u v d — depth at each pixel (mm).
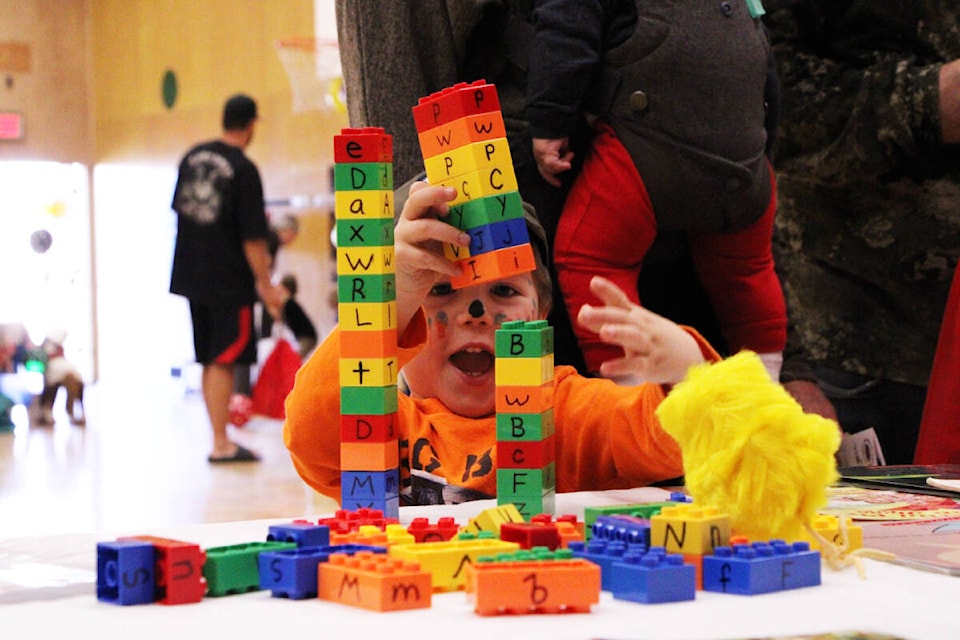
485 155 1042
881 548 906
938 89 1826
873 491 1248
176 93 7059
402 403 1387
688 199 1641
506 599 690
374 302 1007
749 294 1790
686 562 779
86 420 6258
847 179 1998
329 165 6125
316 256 6160
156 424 6055
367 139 997
